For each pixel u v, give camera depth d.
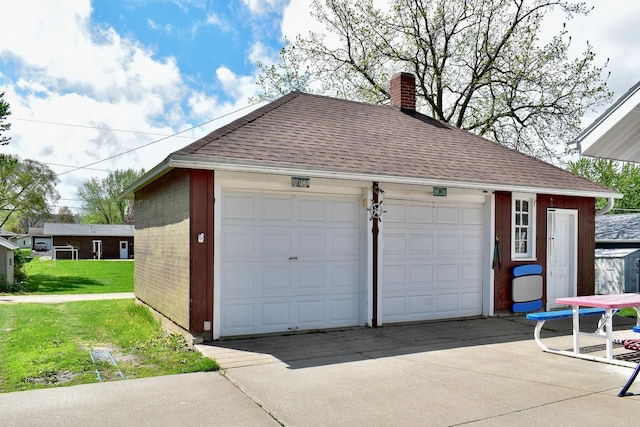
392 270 9.08
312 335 7.81
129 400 4.65
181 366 5.96
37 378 5.57
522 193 10.51
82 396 4.77
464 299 9.90
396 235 9.13
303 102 11.00
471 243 10.02
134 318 10.46
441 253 9.64
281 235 8.00
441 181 8.92
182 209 7.64
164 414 4.29
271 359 6.27
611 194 11.50
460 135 12.37
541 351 6.93
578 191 10.93
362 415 4.31
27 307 13.33
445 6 23.16
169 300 8.45
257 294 7.78
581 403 4.68
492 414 4.36
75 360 6.38
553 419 4.25
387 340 7.55
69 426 3.98
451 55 23.58
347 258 8.60
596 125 4.93
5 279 20.78
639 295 7.29
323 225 8.38
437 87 24.09
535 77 21.98
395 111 12.70
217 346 6.96
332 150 8.69
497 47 22.56
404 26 23.47
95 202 64.25
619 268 15.98
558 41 21.62
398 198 9.16
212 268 7.30
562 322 9.55
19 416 4.20
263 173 7.55
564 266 11.31
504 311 10.19
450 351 6.88
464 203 9.95
